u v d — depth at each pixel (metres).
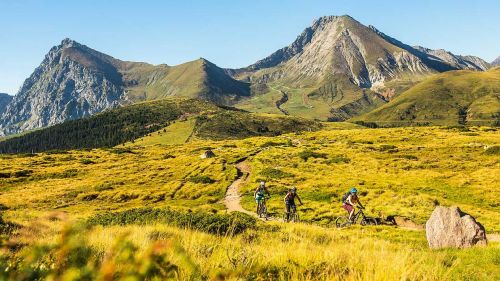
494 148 97.06
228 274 5.34
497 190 56.50
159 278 2.91
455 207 20.89
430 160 91.25
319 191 55.50
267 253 7.52
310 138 168.88
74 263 2.62
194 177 76.38
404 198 46.53
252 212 45.81
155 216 21.77
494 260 14.15
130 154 147.38
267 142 161.75
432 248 20.08
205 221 19.34
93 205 63.72
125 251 2.64
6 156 145.88
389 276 5.87
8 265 3.03
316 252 7.66
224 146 161.25
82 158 137.50
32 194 74.69
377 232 29.02
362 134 164.62
